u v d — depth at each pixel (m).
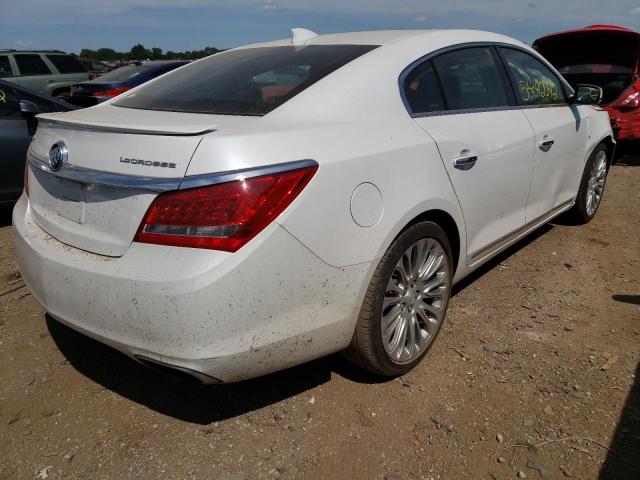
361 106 2.50
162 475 2.16
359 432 2.37
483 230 3.16
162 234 1.99
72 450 2.29
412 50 2.88
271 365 2.15
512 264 4.05
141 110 2.62
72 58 13.14
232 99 2.52
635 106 6.91
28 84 12.06
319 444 2.30
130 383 2.71
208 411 2.51
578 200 4.61
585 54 7.68
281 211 2.03
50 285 2.29
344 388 2.65
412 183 2.49
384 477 2.13
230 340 2.00
